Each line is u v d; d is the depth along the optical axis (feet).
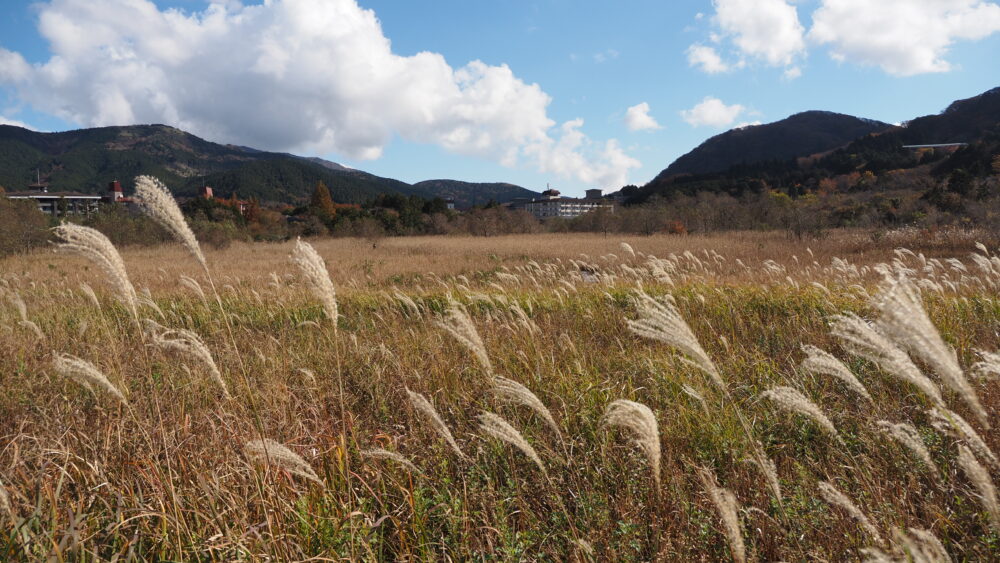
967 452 5.95
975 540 8.13
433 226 176.55
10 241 76.59
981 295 24.56
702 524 8.87
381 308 30.96
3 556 7.25
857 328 6.66
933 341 5.52
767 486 9.45
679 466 11.13
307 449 11.34
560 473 10.96
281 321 27.76
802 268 43.88
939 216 94.17
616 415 6.83
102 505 9.39
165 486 9.16
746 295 27.89
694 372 15.33
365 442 12.26
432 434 13.10
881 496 9.16
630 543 8.56
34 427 13.15
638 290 25.39
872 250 66.13
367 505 9.79
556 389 14.97
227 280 40.86
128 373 16.84
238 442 11.12
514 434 7.51
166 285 44.47
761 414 13.05
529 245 103.81
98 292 36.86
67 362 8.73
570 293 31.91
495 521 9.21
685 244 89.66
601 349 20.35
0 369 18.78
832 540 8.52
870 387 14.21
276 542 7.90
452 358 18.76
